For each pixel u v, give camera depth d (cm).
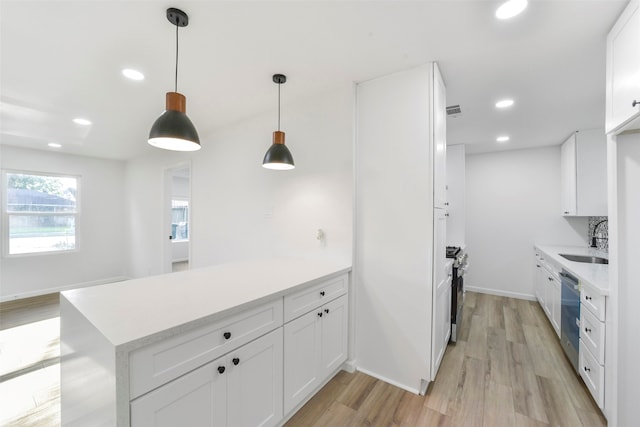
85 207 486
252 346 136
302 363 171
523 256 421
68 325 130
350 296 221
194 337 110
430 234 192
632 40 130
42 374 219
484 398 191
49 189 454
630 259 156
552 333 296
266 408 145
